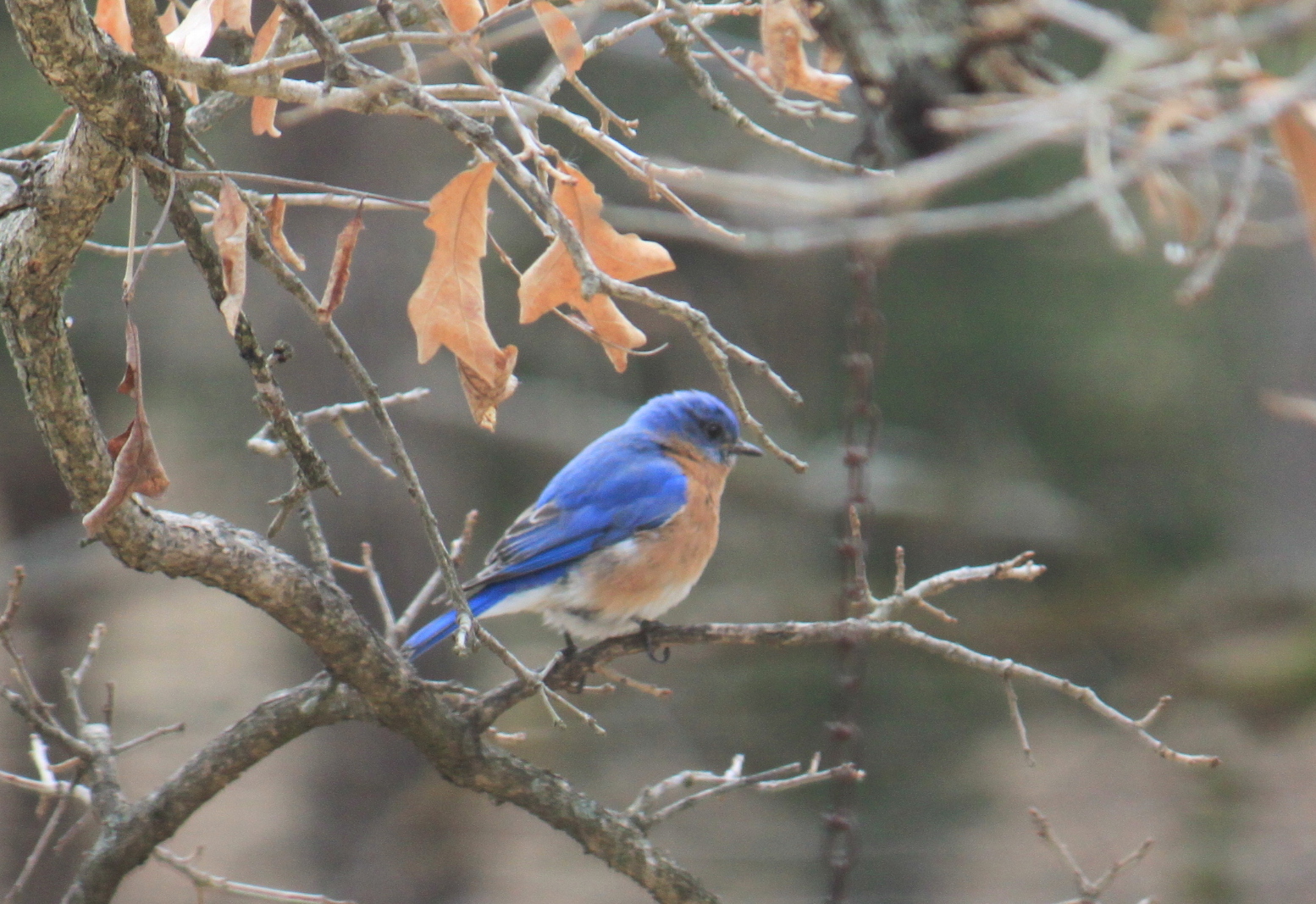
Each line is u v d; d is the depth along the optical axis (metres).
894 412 17.47
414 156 13.74
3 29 13.09
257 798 17.58
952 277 16.86
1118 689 16.28
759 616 16.58
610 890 16.62
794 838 15.41
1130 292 17.08
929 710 15.97
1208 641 16.72
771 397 17.91
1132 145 4.99
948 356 17.12
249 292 14.69
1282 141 4.77
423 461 13.67
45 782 5.69
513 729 16.58
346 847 13.91
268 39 4.52
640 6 5.26
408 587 13.45
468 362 4.37
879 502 16.34
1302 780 15.74
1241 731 16.45
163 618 23.00
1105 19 4.55
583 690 6.14
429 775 14.34
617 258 4.52
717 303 18.00
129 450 4.20
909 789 15.53
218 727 19.64
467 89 4.69
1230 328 18.05
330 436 13.34
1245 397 18.17
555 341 17.11
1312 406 6.00
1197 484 17.98
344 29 5.83
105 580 15.57
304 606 5.26
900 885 14.86
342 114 13.32
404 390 13.51
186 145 4.67
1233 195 5.14
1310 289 18.02
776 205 4.70
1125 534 17.80
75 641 14.91
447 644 13.59
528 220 15.05
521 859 17.11
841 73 6.33
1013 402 17.59
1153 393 17.62
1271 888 14.37
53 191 4.49
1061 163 15.34
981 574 5.85
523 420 15.95
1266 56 6.84
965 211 4.82
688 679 16.53
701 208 14.77
